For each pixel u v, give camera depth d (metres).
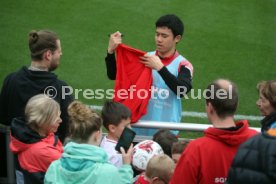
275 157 7.33
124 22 28.20
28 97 11.50
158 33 13.28
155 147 11.20
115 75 13.48
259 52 26.28
